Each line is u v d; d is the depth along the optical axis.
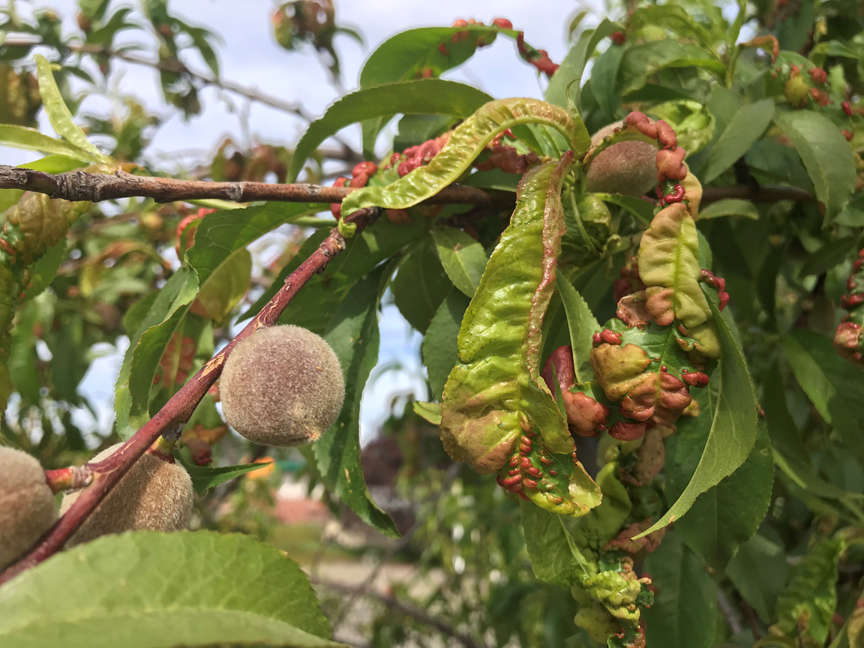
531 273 0.17
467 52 0.28
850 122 0.28
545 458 0.17
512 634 0.62
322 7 0.58
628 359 0.18
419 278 0.27
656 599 0.26
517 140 0.24
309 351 0.17
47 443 0.47
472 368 0.17
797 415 0.37
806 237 0.32
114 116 0.60
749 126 0.26
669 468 0.21
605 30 0.27
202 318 0.28
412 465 0.75
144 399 0.21
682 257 0.18
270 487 0.76
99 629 0.11
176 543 0.13
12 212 0.23
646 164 0.22
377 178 0.23
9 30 0.53
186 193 0.19
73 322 0.55
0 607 0.11
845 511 0.31
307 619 0.14
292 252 0.51
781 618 0.27
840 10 0.35
